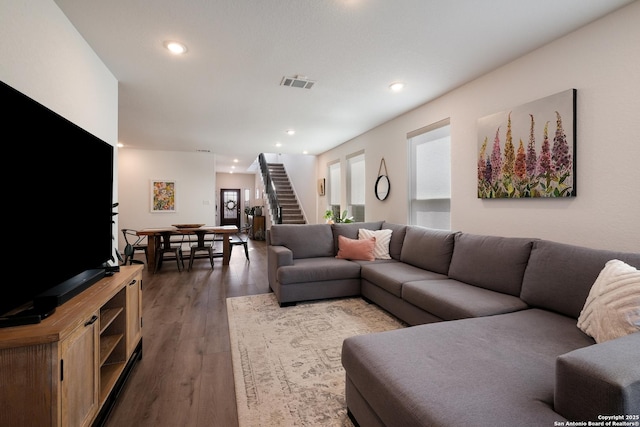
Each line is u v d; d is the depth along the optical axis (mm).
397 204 4500
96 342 1424
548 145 2426
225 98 3650
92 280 1748
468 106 3219
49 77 1901
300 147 6777
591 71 2172
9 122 1189
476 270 2588
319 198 7660
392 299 2928
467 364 1312
